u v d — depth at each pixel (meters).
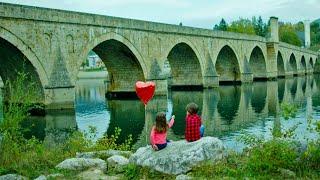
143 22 51.12
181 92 63.47
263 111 41.88
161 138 12.05
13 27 35.03
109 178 11.62
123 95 55.50
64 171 12.48
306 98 53.47
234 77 81.19
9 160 13.66
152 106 46.50
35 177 12.12
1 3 33.91
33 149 16.44
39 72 37.50
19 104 15.54
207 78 67.31
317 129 14.80
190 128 13.05
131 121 36.88
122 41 47.56
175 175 11.26
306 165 11.47
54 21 38.81
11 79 39.84
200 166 11.33
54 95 38.41
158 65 53.88
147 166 11.61
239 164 11.81
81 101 56.59
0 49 36.72
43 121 35.94
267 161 11.46
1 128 14.22
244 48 82.38
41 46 37.72
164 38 55.84
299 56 123.88
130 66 53.06
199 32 64.62
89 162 12.83
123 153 15.09
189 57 65.25
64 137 29.16
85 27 42.44
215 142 11.99
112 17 45.94
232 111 42.34
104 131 32.31
